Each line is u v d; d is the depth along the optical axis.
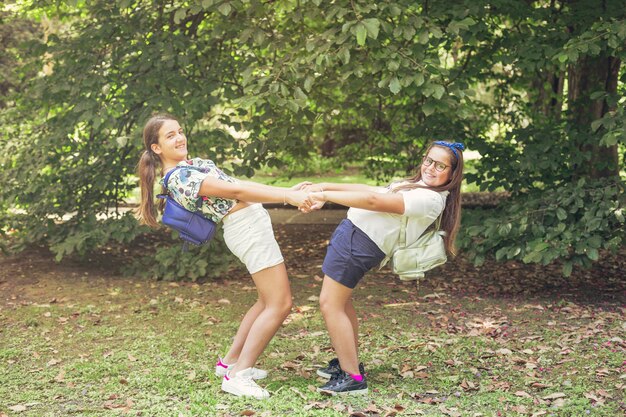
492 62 7.28
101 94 7.19
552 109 8.91
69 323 5.76
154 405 3.93
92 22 7.68
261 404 3.87
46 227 7.70
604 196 6.13
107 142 7.66
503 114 9.42
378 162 10.44
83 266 7.95
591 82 8.12
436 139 7.29
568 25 6.88
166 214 4.02
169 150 4.06
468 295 6.65
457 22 5.93
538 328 5.50
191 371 4.52
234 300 6.48
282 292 4.04
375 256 3.92
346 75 6.03
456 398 4.00
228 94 7.14
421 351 4.92
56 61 7.49
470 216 6.83
